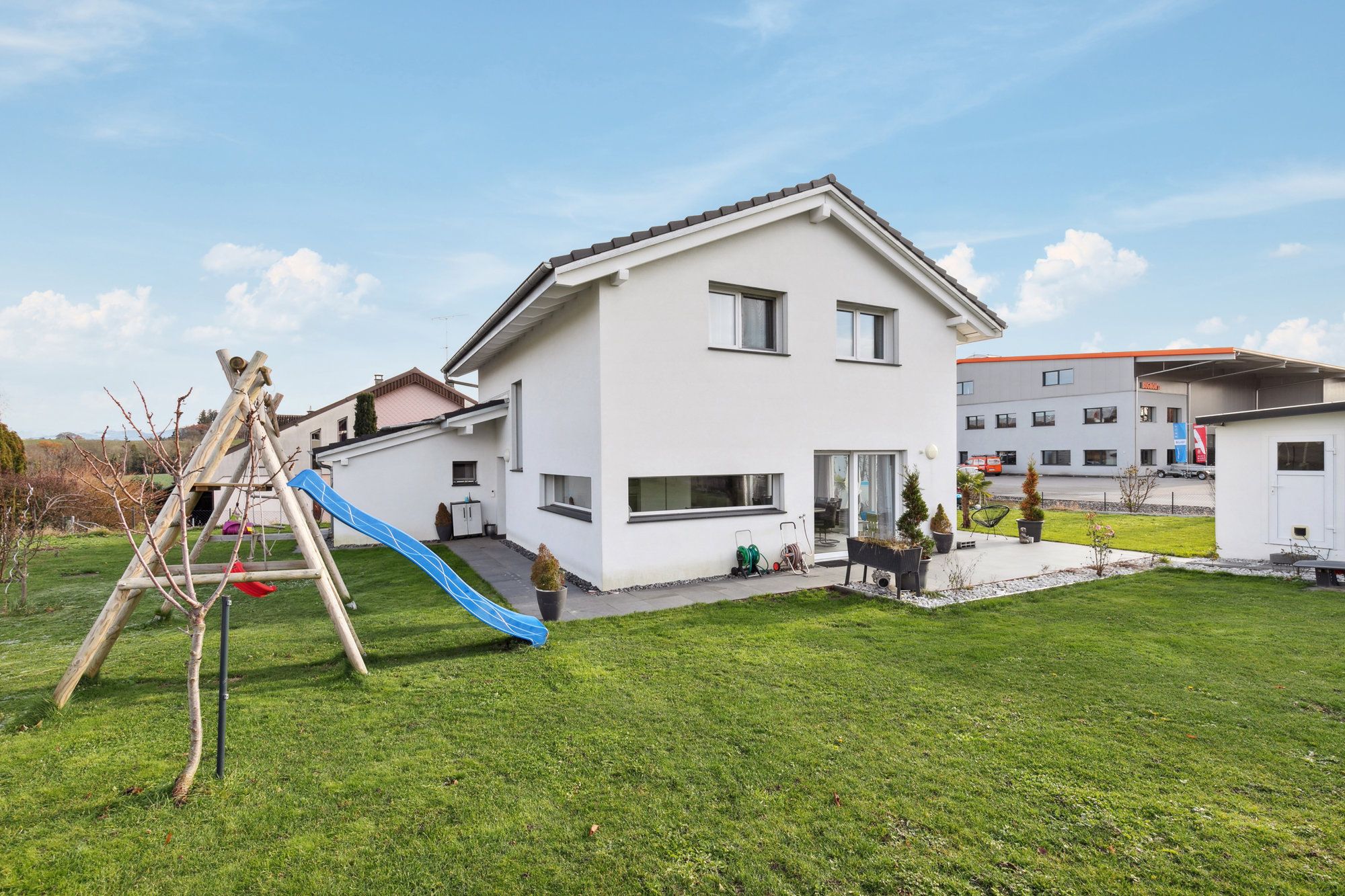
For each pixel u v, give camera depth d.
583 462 9.54
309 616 7.81
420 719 4.62
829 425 10.76
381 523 6.27
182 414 3.59
